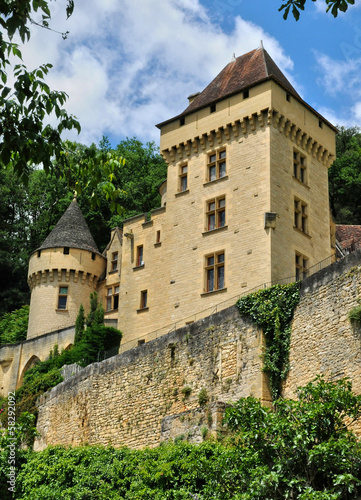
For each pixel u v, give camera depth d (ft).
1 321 217.77
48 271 183.93
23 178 46.14
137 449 92.07
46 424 124.57
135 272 144.97
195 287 130.93
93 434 109.70
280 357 85.81
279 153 130.52
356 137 236.02
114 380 109.70
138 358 106.63
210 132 137.28
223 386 91.20
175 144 142.41
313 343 80.84
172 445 80.28
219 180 134.21
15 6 43.06
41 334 179.11
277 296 88.84
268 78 131.75
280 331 86.48
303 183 134.82
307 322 82.99
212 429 79.92
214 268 129.29
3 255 232.73
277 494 58.23
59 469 88.28
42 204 246.47
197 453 74.84
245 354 89.81
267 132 129.70
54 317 180.04
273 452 60.85
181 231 137.69
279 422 60.34
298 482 57.36
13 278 237.04
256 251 123.54
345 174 216.74
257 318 89.97
